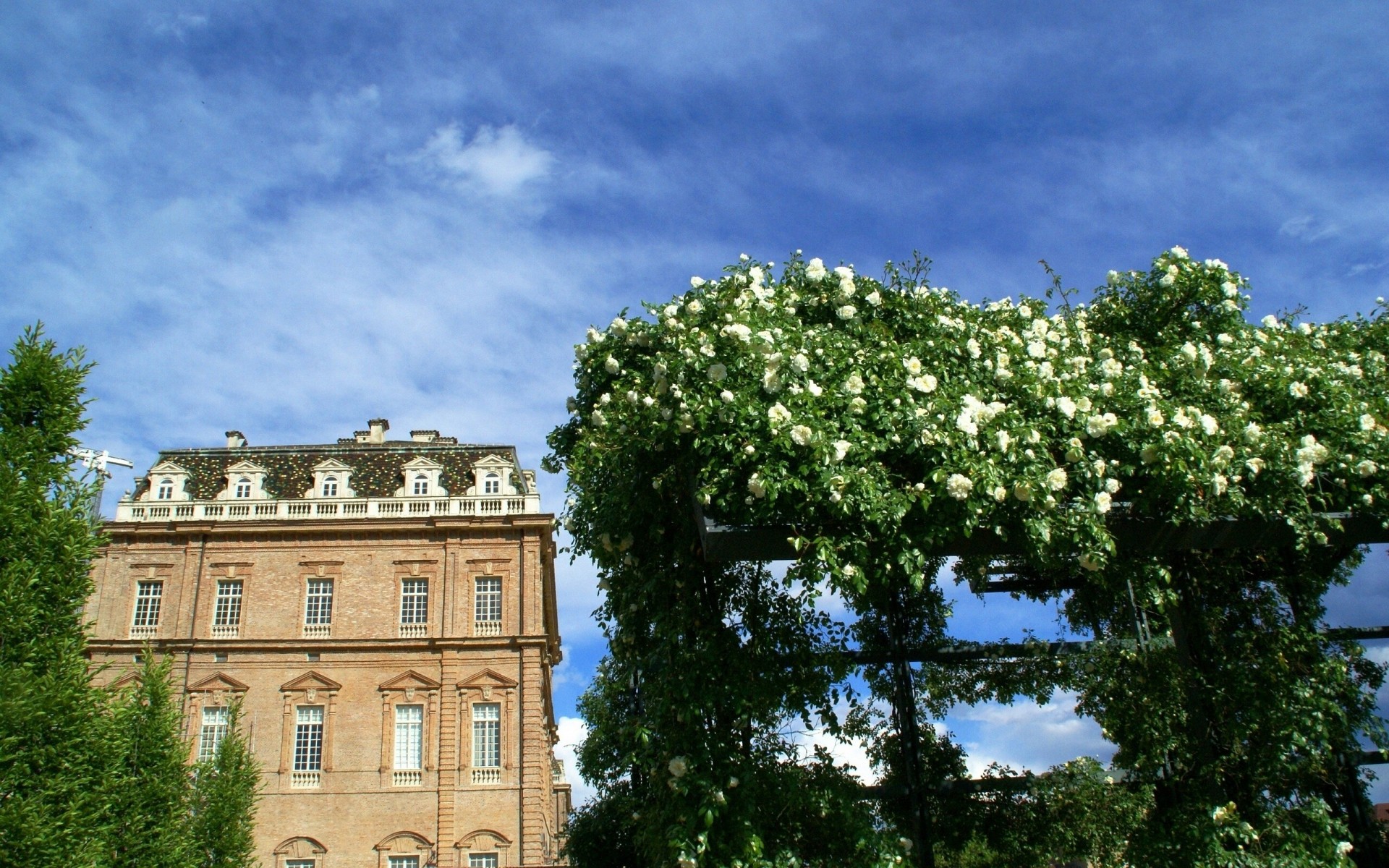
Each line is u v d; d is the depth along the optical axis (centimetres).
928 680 1170
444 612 3597
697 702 961
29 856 1178
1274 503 995
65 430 1431
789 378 933
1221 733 1083
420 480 3906
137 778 1839
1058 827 1077
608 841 1338
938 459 901
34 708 1235
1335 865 1006
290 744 3409
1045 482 905
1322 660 1137
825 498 878
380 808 3334
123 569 3631
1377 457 1035
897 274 1127
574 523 1138
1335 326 1306
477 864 3288
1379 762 1138
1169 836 1023
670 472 1013
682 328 1022
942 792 1083
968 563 1261
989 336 1066
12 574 1305
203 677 3472
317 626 3581
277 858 3262
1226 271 1239
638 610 1069
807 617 1076
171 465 3906
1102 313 1291
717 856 905
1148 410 974
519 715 3462
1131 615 1178
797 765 1014
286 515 3738
